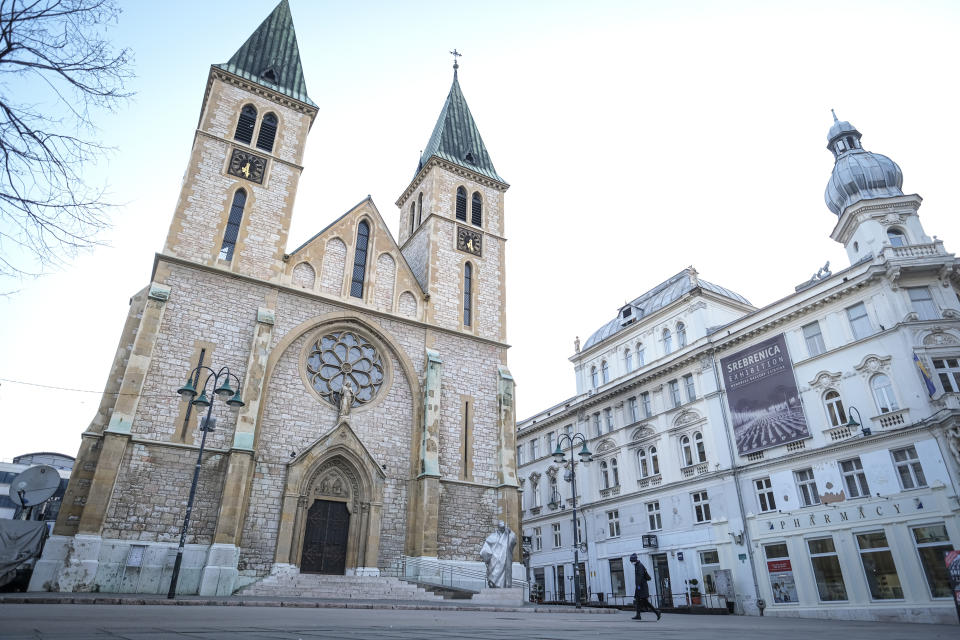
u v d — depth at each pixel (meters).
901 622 25.61
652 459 40.94
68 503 22.84
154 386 25.97
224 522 24.38
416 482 30.94
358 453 29.67
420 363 34.50
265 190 33.44
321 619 11.69
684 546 36.50
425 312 36.28
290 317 31.08
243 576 24.91
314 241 33.88
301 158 35.66
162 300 27.36
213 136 33.06
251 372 27.80
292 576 24.97
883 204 32.66
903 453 27.47
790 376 33.06
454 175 43.25
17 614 9.99
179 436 25.61
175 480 24.86
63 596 17.52
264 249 31.88
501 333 38.97
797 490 31.34
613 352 47.78
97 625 8.06
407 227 45.50
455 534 31.06
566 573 45.94
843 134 36.84
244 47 37.97
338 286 33.69
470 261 40.38
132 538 23.30
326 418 30.11
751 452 34.06
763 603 31.22
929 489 26.05
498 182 44.84
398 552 29.42
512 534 27.23
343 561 28.20
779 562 31.30
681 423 39.03
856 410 29.62
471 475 33.03
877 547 27.52
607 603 40.94
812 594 29.27
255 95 35.94
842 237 35.28
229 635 7.00
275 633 7.62
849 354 30.61
